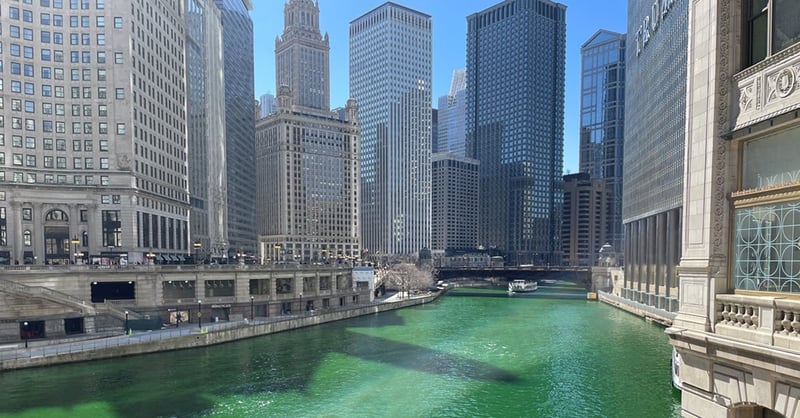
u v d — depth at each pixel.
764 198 12.58
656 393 46.50
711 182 14.12
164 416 40.44
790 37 12.16
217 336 66.31
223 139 174.25
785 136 12.21
